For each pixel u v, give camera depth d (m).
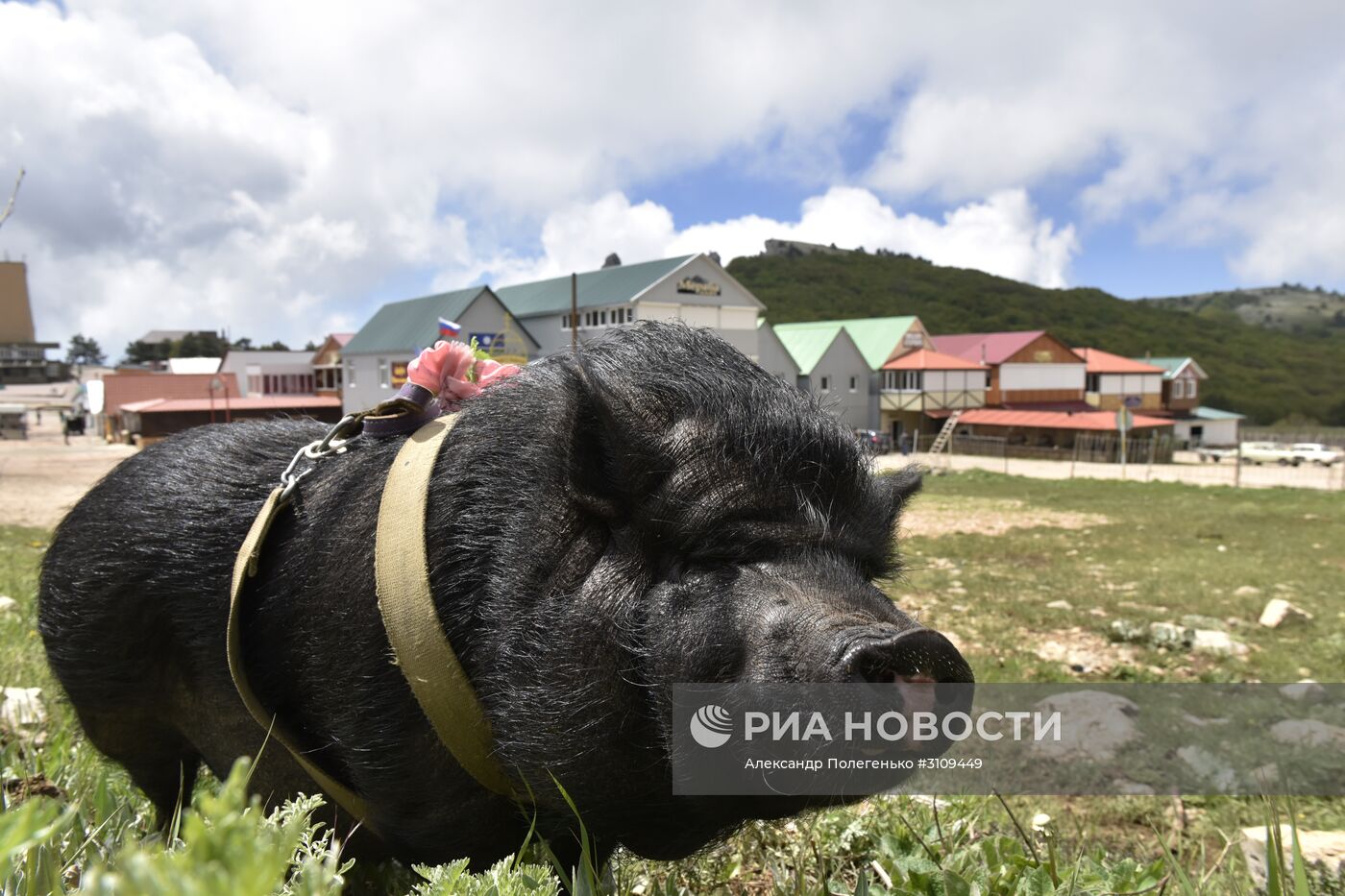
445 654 2.21
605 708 2.06
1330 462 49.50
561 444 2.19
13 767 3.36
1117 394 62.81
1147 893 2.83
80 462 39.56
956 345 62.25
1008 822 4.05
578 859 2.57
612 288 42.56
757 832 3.25
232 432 3.12
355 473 2.69
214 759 2.96
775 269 148.88
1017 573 12.81
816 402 2.32
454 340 2.95
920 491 2.50
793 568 1.98
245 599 2.67
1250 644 8.54
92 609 2.89
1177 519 21.09
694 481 2.05
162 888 0.62
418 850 2.51
